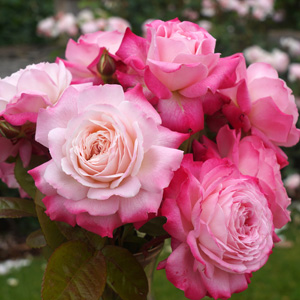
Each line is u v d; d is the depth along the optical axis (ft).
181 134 0.99
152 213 0.98
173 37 1.07
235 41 5.88
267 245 1.01
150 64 1.04
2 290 3.61
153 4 6.47
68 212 0.96
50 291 0.97
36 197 1.05
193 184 0.96
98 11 5.23
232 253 0.97
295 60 5.95
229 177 1.00
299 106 5.23
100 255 1.04
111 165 0.93
